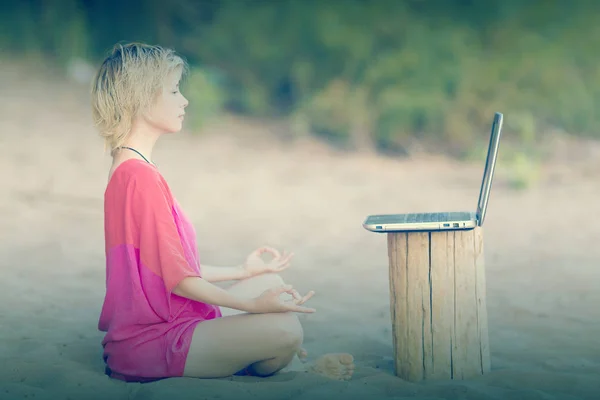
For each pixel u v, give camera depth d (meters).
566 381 3.19
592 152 11.54
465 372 3.21
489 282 5.33
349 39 12.84
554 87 12.65
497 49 13.07
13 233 6.80
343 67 12.88
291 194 9.09
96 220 7.41
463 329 3.19
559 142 11.97
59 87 11.68
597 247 6.44
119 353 3.07
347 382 3.11
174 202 3.13
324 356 3.28
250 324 3.02
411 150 11.70
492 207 8.40
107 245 3.12
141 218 3.01
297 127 12.00
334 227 7.50
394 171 10.56
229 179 9.61
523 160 9.54
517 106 12.57
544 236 6.93
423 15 13.42
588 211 8.05
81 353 3.62
